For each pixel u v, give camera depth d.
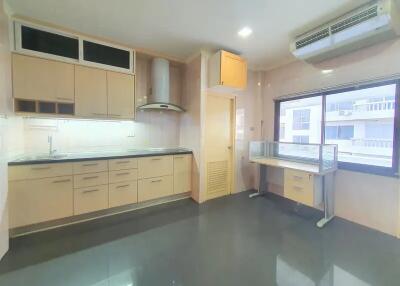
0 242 1.88
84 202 2.59
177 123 3.91
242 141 3.95
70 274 1.71
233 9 2.13
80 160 2.54
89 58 2.72
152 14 2.25
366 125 2.64
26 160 2.28
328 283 1.63
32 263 1.84
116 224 2.61
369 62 2.47
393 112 2.38
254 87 4.03
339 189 2.83
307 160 3.20
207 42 2.93
